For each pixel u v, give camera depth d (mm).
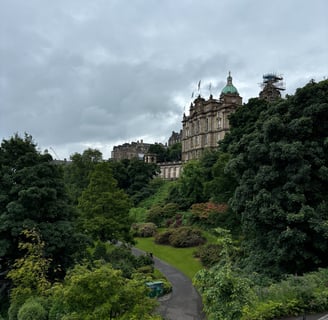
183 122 112500
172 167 112875
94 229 35312
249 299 13062
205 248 42281
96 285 12133
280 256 23453
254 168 28859
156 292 28562
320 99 26391
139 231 58125
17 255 26812
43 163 29016
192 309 25891
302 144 26188
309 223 23125
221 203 45062
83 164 73438
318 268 22078
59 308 17000
